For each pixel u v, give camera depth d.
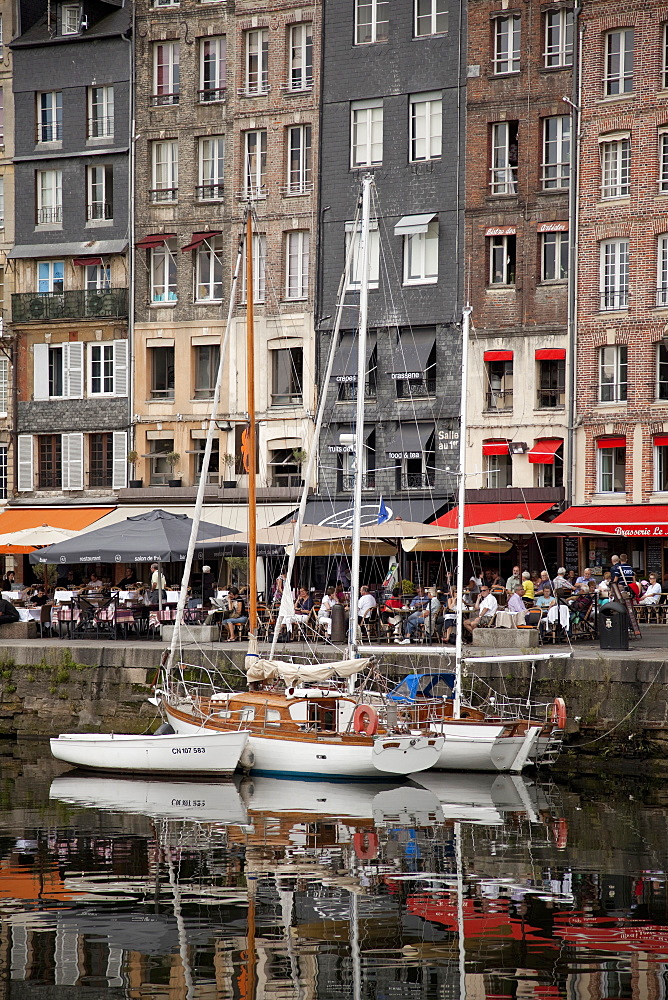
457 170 101.75
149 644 74.88
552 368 98.75
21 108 115.25
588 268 97.25
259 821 51.72
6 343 115.12
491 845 47.31
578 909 39.47
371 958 35.66
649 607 83.12
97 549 76.75
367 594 77.00
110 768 62.97
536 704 64.12
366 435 102.81
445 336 101.69
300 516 70.50
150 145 111.69
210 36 109.81
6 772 63.78
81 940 37.19
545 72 99.00
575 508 94.44
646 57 95.50
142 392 111.44
